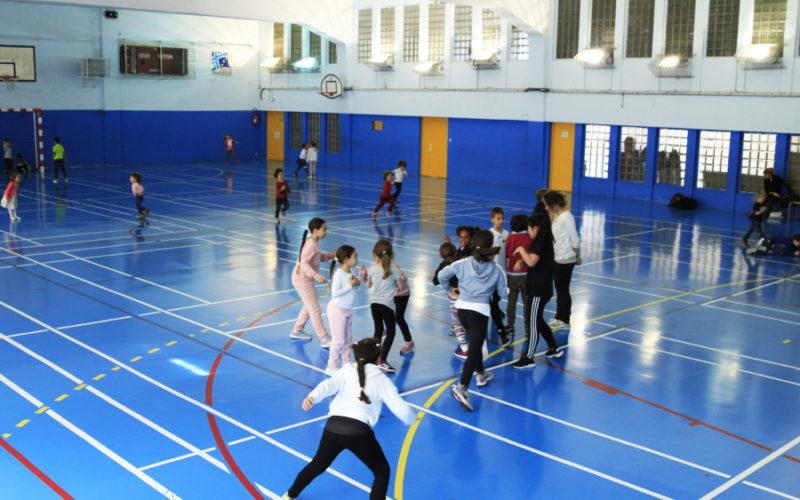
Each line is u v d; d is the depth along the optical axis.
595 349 9.91
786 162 22.62
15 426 7.28
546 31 27.27
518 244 9.88
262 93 39.19
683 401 8.16
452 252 9.39
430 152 32.44
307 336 10.23
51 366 8.97
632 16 25.11
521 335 10.53
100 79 34.31
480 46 29.42
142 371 8.87
